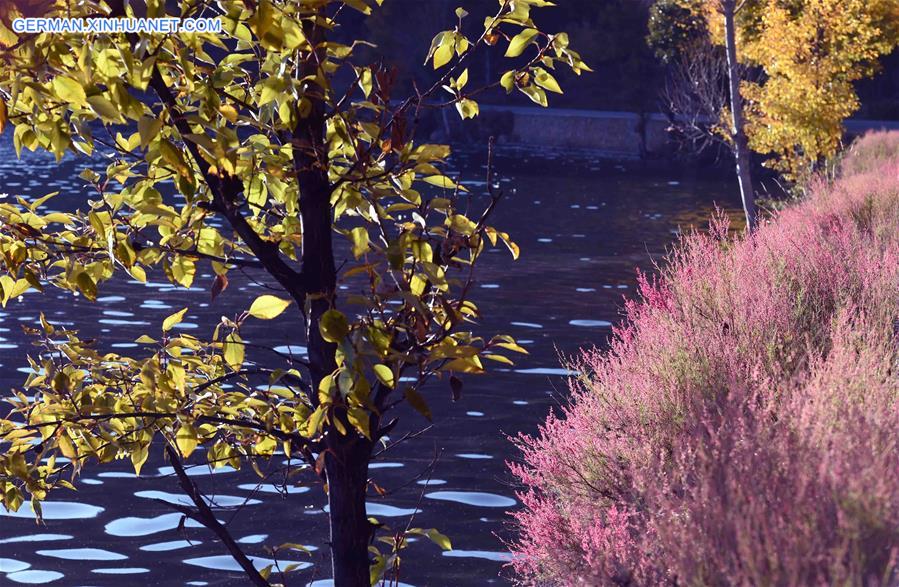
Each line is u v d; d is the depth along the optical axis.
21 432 4.39
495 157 78.06
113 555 9.93
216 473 12.37
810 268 11.15
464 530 10.37
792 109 32.91
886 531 3.82
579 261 32.00
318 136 4.32
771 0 32.88
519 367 17.91
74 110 4.03
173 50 3.91
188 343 4.54
